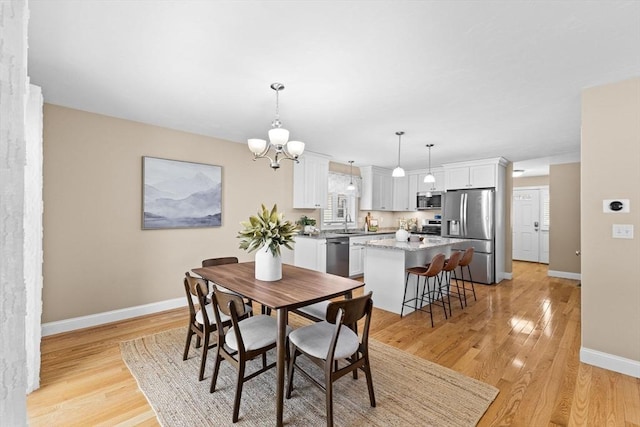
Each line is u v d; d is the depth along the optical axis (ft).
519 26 5.60
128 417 6.08
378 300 12.89
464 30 5.74
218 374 7.54
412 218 23.71
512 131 12.14
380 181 21.66
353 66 7.09
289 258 16.83
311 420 6.00
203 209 13.00
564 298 14.44
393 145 14.65
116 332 9.91
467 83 7.92
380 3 5.05
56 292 9.76
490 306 13.19
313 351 6.02
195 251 12.84
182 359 8.20
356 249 17.98
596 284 8.05
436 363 8.20
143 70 7.37
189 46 6.35
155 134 11.72
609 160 7.85
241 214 14.30
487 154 16.51
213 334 9.54
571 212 18.72
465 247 17.80
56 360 8.13
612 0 4.91
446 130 12.07
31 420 5.97
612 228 7.82
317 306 8.28
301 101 9.18
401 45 6.24
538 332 10.28
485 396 6.73
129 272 11.18
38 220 7.07
